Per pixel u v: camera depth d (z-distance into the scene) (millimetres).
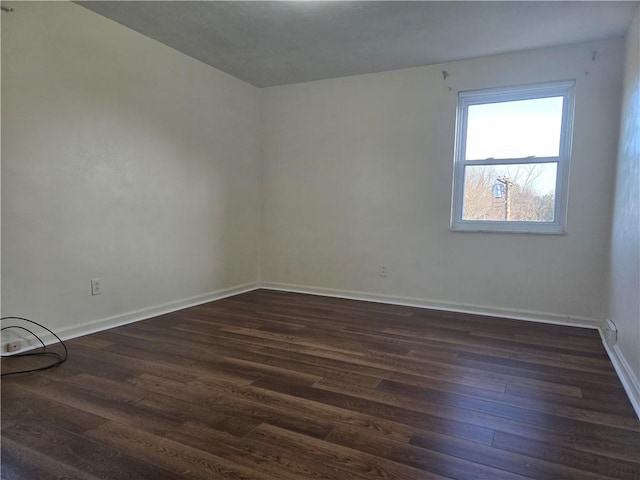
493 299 3766
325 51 3598
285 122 4660
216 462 1527
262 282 4949
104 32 3025
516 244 3650
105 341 2885
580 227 3408
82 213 2957
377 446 1638
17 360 2512
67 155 2834
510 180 3697
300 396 2076
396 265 4180
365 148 4246
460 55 3635
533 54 3482
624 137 2832
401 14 2877
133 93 3275
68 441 1656
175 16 2969
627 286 2371
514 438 1705
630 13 2758
